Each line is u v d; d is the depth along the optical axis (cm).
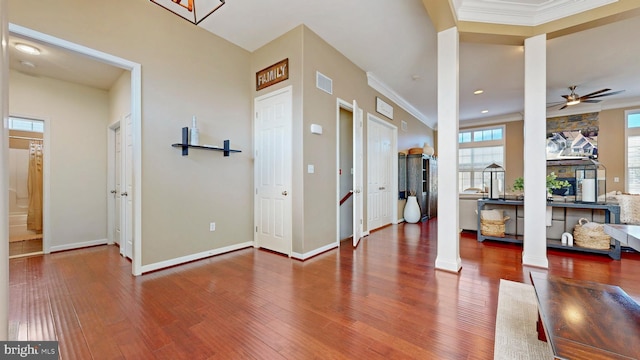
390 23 321
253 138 392
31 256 351
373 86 495
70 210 390
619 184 626
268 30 337
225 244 358
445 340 165
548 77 477
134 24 274
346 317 193
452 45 281
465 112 727
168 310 204
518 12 288
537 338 165
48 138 374
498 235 397
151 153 287
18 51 305
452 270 283
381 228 537
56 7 229
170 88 302
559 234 378
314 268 296
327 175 372
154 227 289
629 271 278
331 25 326
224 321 188
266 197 374
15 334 173
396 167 597
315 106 347
